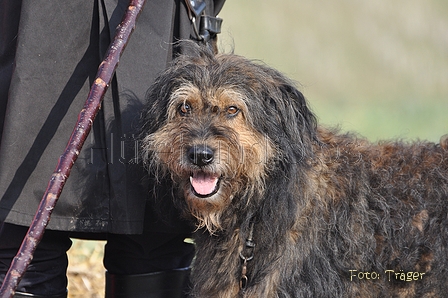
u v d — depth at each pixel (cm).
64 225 740
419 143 856
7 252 753
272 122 753
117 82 737
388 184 784
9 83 750
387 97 3506
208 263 774
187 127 732
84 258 1172
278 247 740
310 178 754
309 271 736
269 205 741
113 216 749
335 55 4356
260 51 4216
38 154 727
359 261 764
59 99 732
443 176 793
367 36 4894
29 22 714
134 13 689
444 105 3141
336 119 2306
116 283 836
